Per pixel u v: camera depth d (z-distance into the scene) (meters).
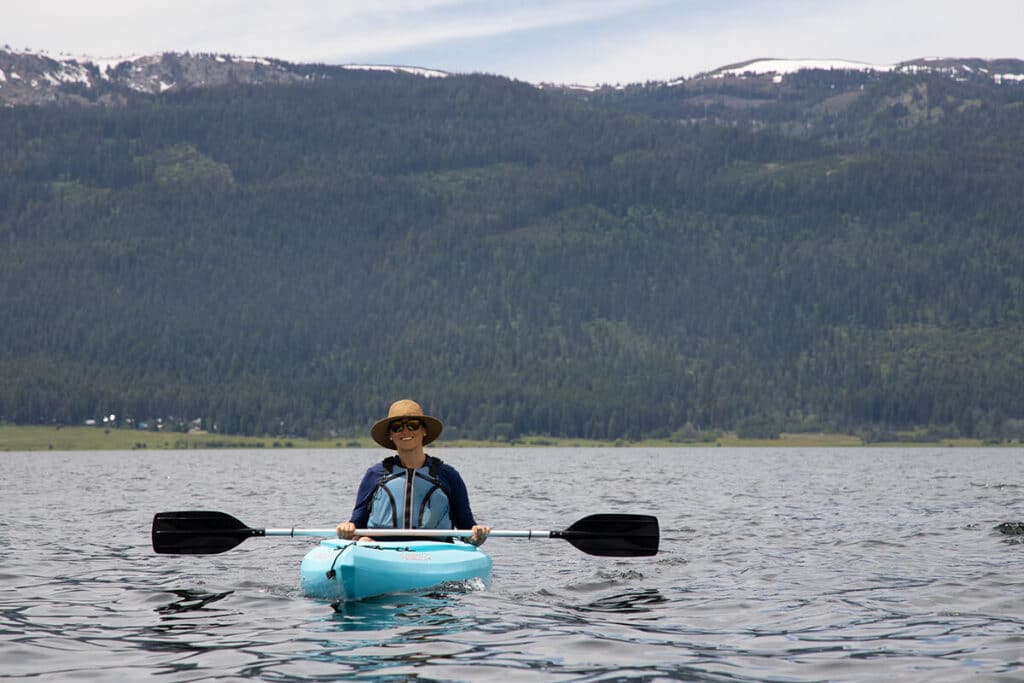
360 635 12.94
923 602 15.61
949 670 11.20
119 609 15.12
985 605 15.27
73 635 13.18
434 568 15.75
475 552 16.77
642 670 11.23
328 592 15.34
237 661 11.63
